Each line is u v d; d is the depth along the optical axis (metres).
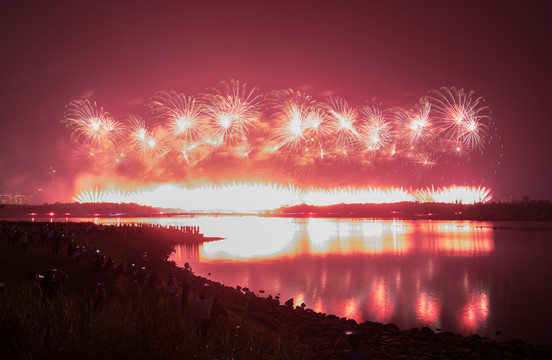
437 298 34.12
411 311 29.77
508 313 29.25
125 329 10.64
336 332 22.53
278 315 26.23
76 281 27.06
